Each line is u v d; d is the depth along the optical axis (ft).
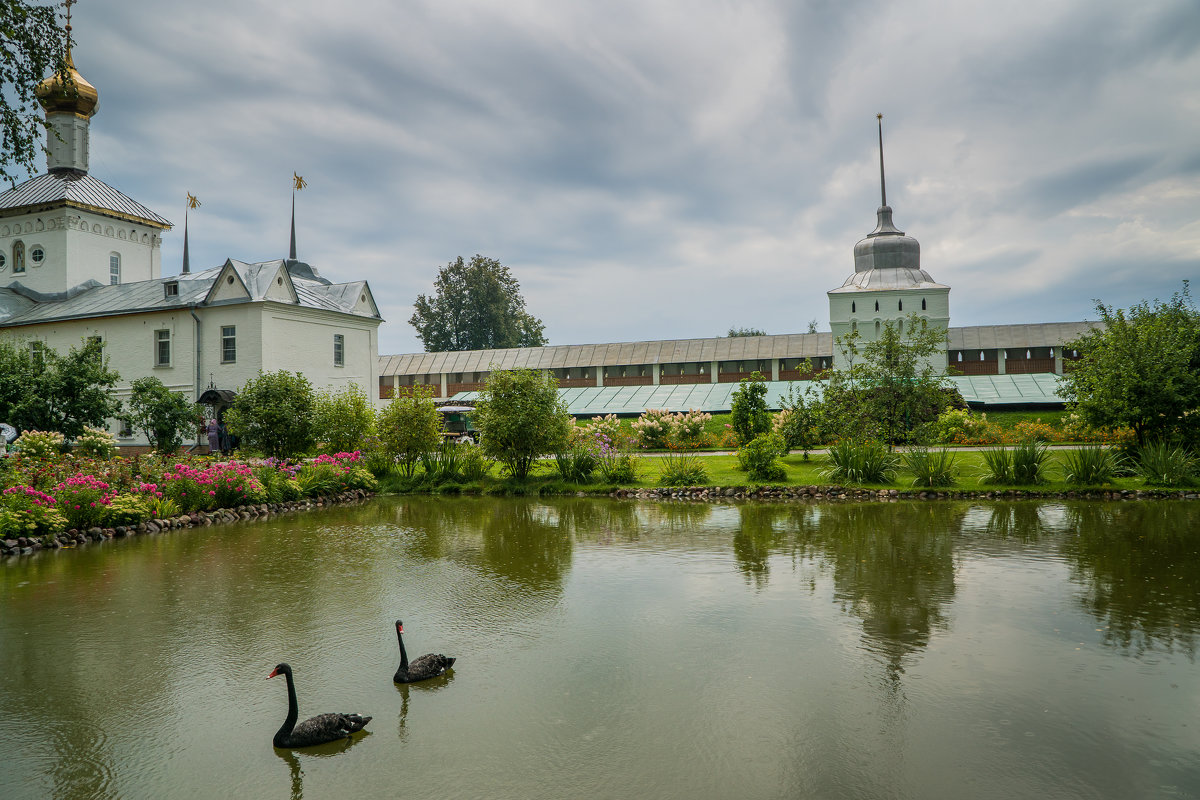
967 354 171.53
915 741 18.29
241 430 80.53
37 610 30.32
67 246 132.46
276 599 31.91
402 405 80.53
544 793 16.08
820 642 25.58
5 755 18.26
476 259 243.19
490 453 76.38
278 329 107.86
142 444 113.80
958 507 58.54
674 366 188.44
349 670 23.52
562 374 190.90
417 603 31.14
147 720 20.17
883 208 185.88
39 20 41.83
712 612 29.37
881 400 77.51
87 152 141.28
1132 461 69.36
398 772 17.15
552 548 43.57
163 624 28.37
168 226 149.18
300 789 16.47
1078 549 40.65
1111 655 23.98
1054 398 131.13
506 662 24.06
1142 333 68.03
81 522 47.55
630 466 76.54
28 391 77.92
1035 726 19.01
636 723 19.48
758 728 19.10
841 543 43.73
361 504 67.41
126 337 115.65
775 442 83.10
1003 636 25.94
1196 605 29.37
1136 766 16.99
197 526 53.31
